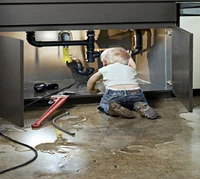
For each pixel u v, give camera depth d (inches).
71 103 113.0
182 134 83.1
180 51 107.9
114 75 103.5
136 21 115.9
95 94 114.7
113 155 70.6
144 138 80.6
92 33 129.3
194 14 118.5
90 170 63.5
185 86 104.4
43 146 76.3
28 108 109.3
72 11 111.1
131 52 138.1
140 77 144.3
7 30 108.3
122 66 105.6
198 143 77.0
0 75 93.4
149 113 96.1
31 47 138.3
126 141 78.7
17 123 87.7
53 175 61.8
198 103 114.2
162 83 126.9
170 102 115.3
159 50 127.5
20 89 84.1
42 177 61.1
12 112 89.8
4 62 90.2
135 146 75.5
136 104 100.5
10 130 88.4
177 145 75.8
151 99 119.6
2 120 97.7
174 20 117.8
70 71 143.5
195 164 65.5
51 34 139.4
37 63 140.3
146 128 88.1
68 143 78.0
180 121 93.9
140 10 115.3
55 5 109.7
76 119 96.9
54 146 76.2
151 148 74.2
